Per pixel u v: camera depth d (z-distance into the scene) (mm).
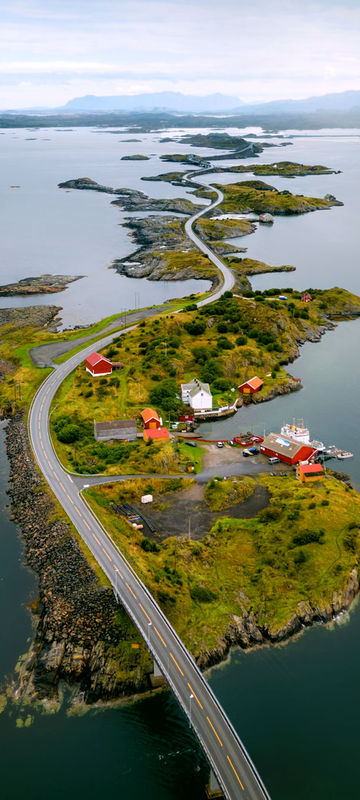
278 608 90875
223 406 160125
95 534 103875
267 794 61594
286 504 114562
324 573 97000
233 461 133875
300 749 71000
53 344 196500
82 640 84188
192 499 118562
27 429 142375
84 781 67938
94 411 150375
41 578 97875
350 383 180625
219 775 63531
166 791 66875
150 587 91812
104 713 76438
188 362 180375
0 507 117875
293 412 161000
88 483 120312
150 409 146000
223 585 95188
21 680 80188
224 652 84438
